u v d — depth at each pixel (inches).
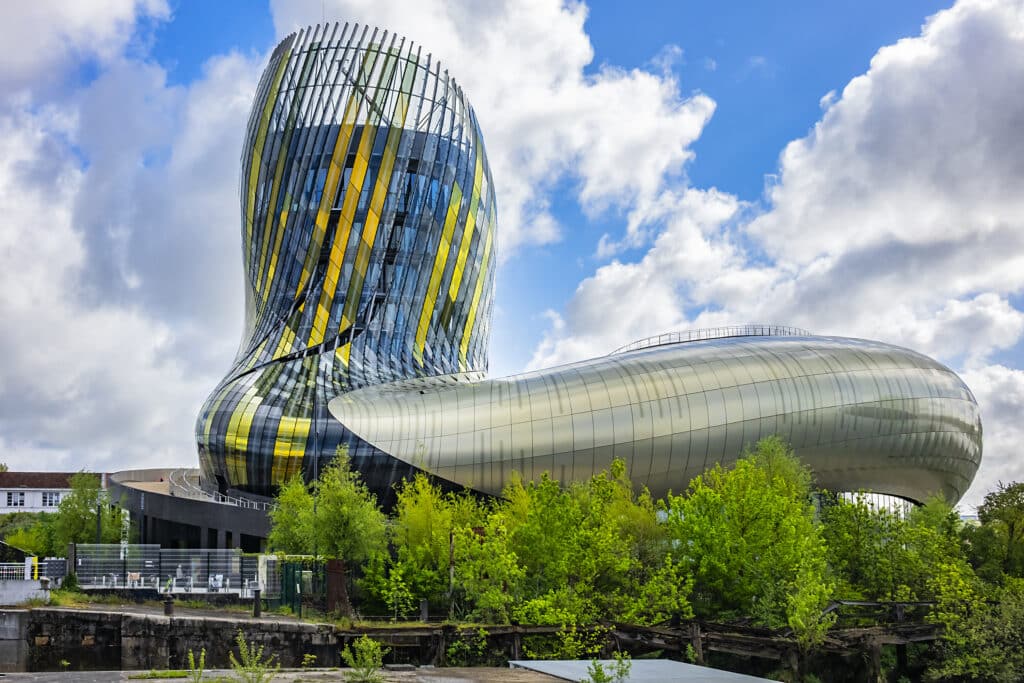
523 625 1689.2
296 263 3683.6
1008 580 2046.0
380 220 3700.8
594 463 2817.4
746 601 1876.2
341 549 1967.3
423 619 1830.7
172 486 3447.3
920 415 3097.9
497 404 2906.0
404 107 3769.7
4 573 1948.8
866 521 2145.7
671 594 1770.4
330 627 1614.2
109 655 1665.8
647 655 1770.4
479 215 4035.4
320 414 3011.8
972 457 3351.4
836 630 1819.6
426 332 3801.7
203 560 2090.3
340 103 3727.9
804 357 3058.6
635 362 2997.0
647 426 2819.9
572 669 1093.8
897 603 1947.6
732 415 2861.7
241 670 979.9
